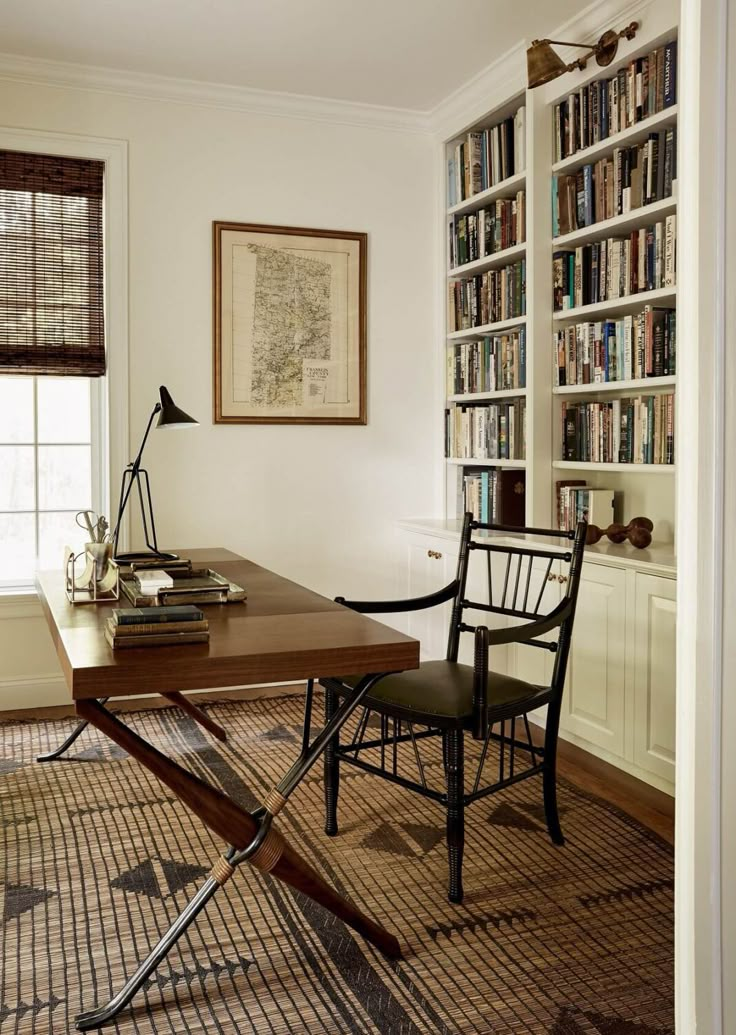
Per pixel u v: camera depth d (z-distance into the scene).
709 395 0.94
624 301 3.36
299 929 2.21
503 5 3.39
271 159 4.31
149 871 2.50
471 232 4.38
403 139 4.56
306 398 4.43
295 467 4.44
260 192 4.30
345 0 3.35
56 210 3.97
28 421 4.11
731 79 0.91
